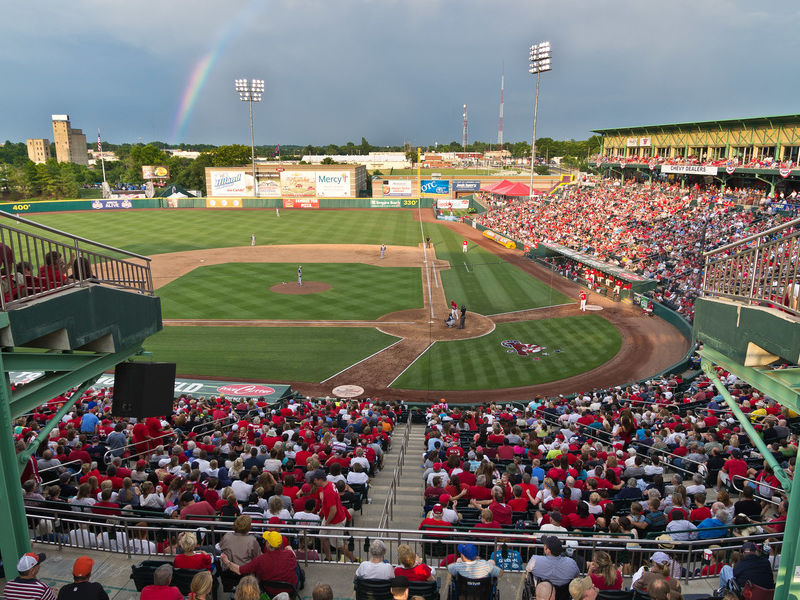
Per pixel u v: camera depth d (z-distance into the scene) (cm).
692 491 1258
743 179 6078
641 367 3047
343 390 2762
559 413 2180
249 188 10488
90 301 918
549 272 5341
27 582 679
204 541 982
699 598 792
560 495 1184
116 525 938
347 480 1304
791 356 711
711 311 930
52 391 892
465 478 1266
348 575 915
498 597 824
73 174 15088
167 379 1132
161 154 18775
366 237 7156
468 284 4853
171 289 4566
